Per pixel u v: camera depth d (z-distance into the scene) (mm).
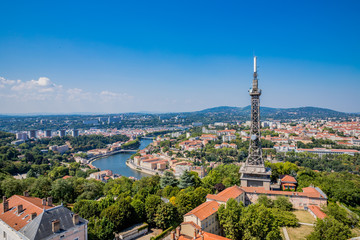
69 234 106062
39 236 97312
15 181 185875
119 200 162625
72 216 111562
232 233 131750
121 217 146125
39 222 101125
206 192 186000
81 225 110938
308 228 148125
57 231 102312
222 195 168500
